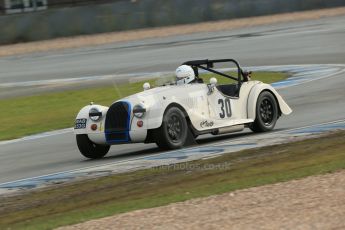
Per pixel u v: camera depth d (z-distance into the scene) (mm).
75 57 111938
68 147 46625
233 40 114438
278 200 25469
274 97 44312
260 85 43656
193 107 40062
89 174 35312
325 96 59094
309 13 147375
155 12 142000
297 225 22172
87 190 31344
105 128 39094
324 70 76625
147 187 30641
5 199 31375
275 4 149500
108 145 40781
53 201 29875
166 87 40156
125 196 29359
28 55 119000
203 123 40375
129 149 43344
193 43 115250
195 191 28547
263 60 90688
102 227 23938
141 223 23969
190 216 24344
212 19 145500
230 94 42688
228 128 41531
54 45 127812
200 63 42406
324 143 37406
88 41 129500
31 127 57781
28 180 35719
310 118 48750
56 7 154000
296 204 24656
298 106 55594
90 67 99312
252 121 42750
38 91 81625
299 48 98750
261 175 30609
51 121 60156
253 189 27688
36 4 151250
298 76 74250
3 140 52688
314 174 29750
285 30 122375
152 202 27219
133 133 38250
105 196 29750
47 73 97875
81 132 39875
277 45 103875
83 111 40219
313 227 21891
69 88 81500
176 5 143375
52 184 33750
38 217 27172
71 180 34250
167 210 25500
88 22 137250
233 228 22328
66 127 56375
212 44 111625
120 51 113750
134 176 33281
